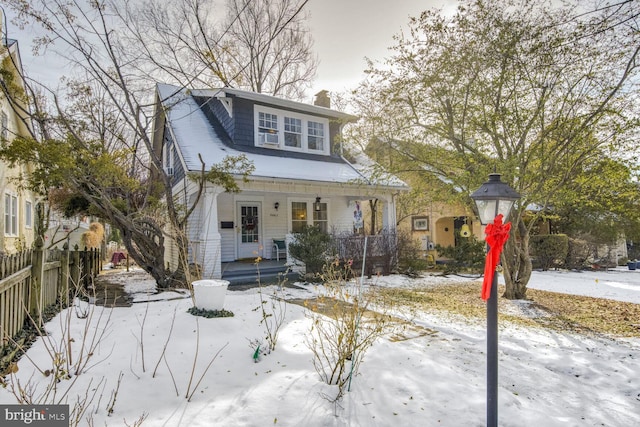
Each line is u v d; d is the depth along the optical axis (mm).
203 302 5777
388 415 3045
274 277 10719
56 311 5719
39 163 6957
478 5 6789
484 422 2980
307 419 2928
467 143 8227
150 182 9930
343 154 14602
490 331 2852
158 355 4070
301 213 14477
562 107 6785
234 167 9195
